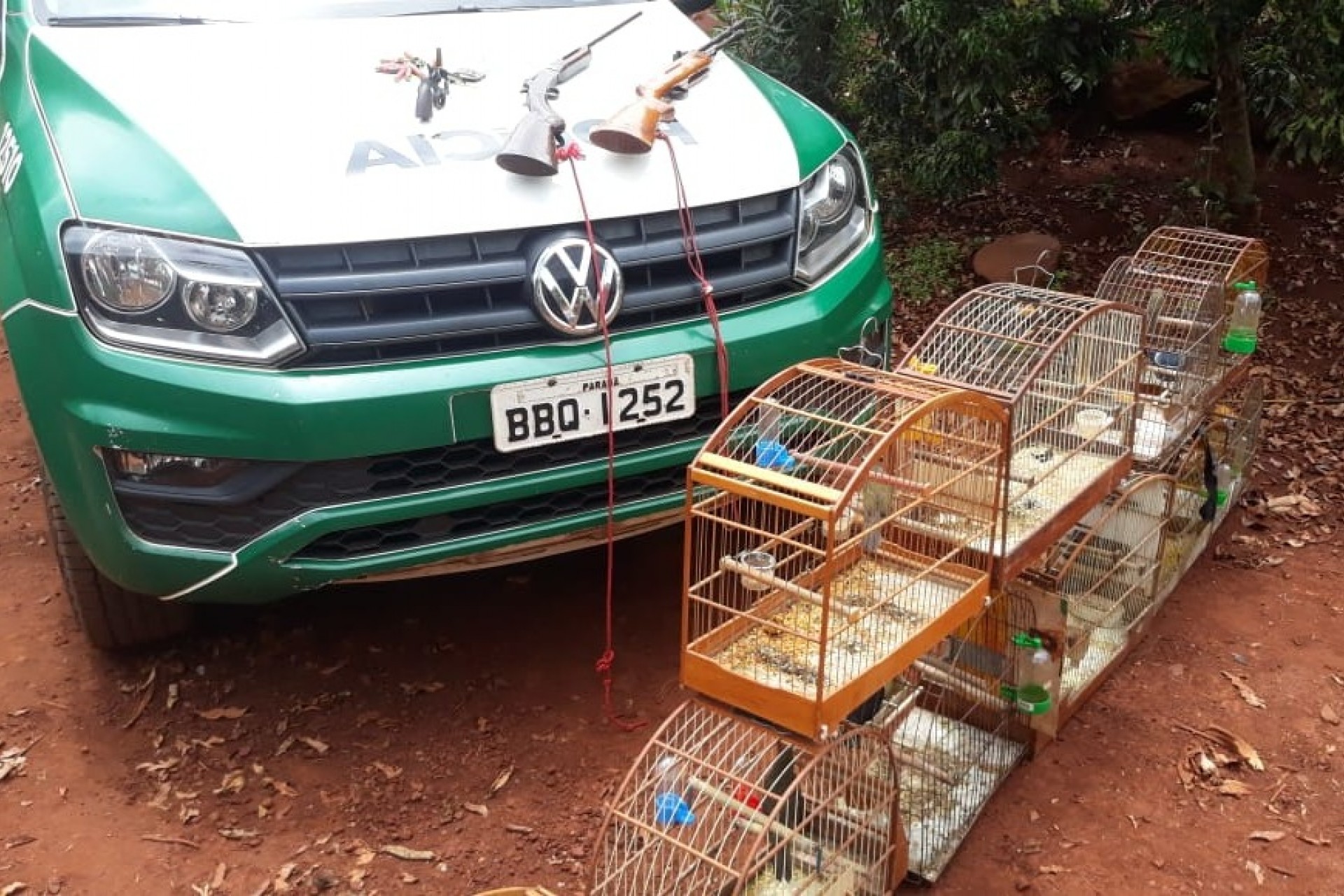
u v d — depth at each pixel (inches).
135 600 133.5
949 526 111.8
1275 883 108.7
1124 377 136.9
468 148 122.4
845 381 106.3
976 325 136.1
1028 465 125.5
